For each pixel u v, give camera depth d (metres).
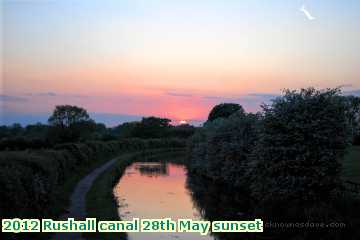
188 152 50.69
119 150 66.75
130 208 23.81
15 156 16.89
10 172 13.55
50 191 18.52
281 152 20.70
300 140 20.42
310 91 21.72
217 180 34.59
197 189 32.34
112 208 19.88
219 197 28.41
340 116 20.69
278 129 21.39
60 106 53.41
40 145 34.41
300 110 21.08
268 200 21.22
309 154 20.02
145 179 38.66
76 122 54.44
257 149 21.89
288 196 20.33
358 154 36.59
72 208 19.64
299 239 16.97
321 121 20.38
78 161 35.44
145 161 61.41
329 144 20.47
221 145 32.66
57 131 47.94
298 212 18.84
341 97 21.17
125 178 39.12
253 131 29.53
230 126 33.72
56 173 21.45
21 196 13.84
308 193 19.98
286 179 20.41
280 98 21.95
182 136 105.94
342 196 18.78
